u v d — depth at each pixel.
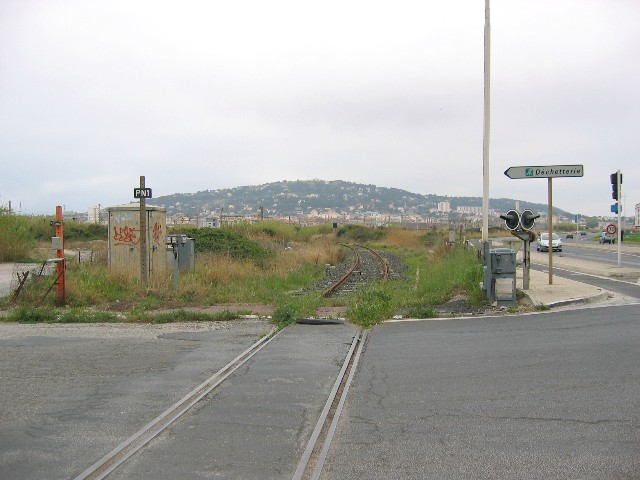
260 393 7.73
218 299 16.83
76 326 13.15
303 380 8.41
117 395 7.64
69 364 9.39
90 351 10.40
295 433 6.20
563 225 158.75
